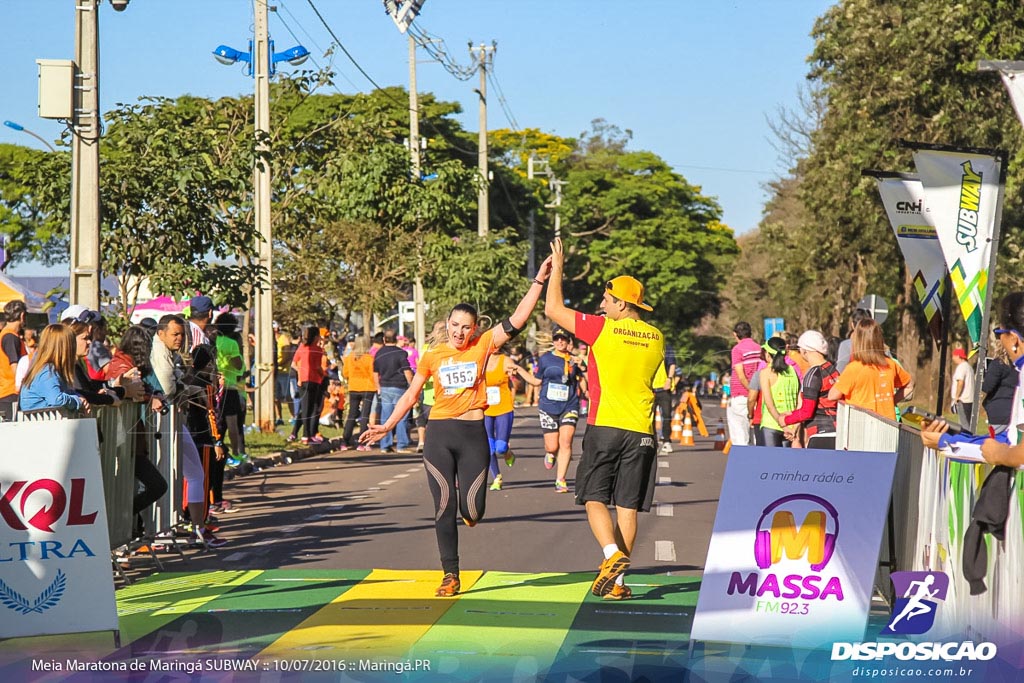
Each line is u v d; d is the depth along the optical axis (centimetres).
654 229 8738
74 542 775
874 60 3631
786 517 705
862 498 700
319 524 1341
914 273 1239
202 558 1120
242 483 1777
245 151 2166
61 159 1994
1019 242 3284
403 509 1468
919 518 782
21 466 771
